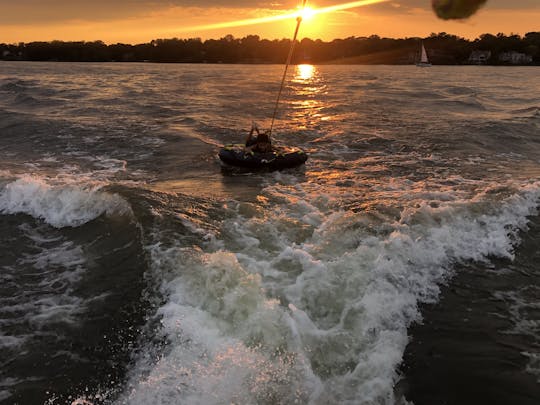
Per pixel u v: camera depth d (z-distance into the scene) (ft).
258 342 14.93
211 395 13.05
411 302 18.07
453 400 13.79
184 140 49.93
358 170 38.70
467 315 17.66
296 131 55.67
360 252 20.43
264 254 20.84
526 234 24.12
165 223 23.97
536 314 17.81
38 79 135.64
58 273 20.54
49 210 27.17
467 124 59.67
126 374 14.49
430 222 24.29
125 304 17.84
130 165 40.22
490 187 32.09
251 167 38.22
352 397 13.33
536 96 99.60
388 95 100.73
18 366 14.96
